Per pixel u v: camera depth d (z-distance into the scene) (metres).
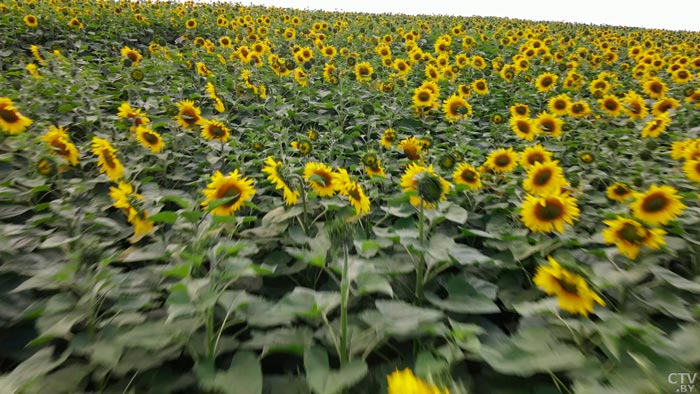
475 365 1.20
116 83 4.32
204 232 1.38
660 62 5.82
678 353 0.95
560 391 1.00
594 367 0.95
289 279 1.60
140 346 1.00
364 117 4.04
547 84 4.56
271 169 1.70
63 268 1.08
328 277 1.58
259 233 1.71
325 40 7.86
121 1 10.04
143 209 1.59
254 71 5.35
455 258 1.31
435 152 2.96
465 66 6.39
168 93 4.38
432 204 1.64
